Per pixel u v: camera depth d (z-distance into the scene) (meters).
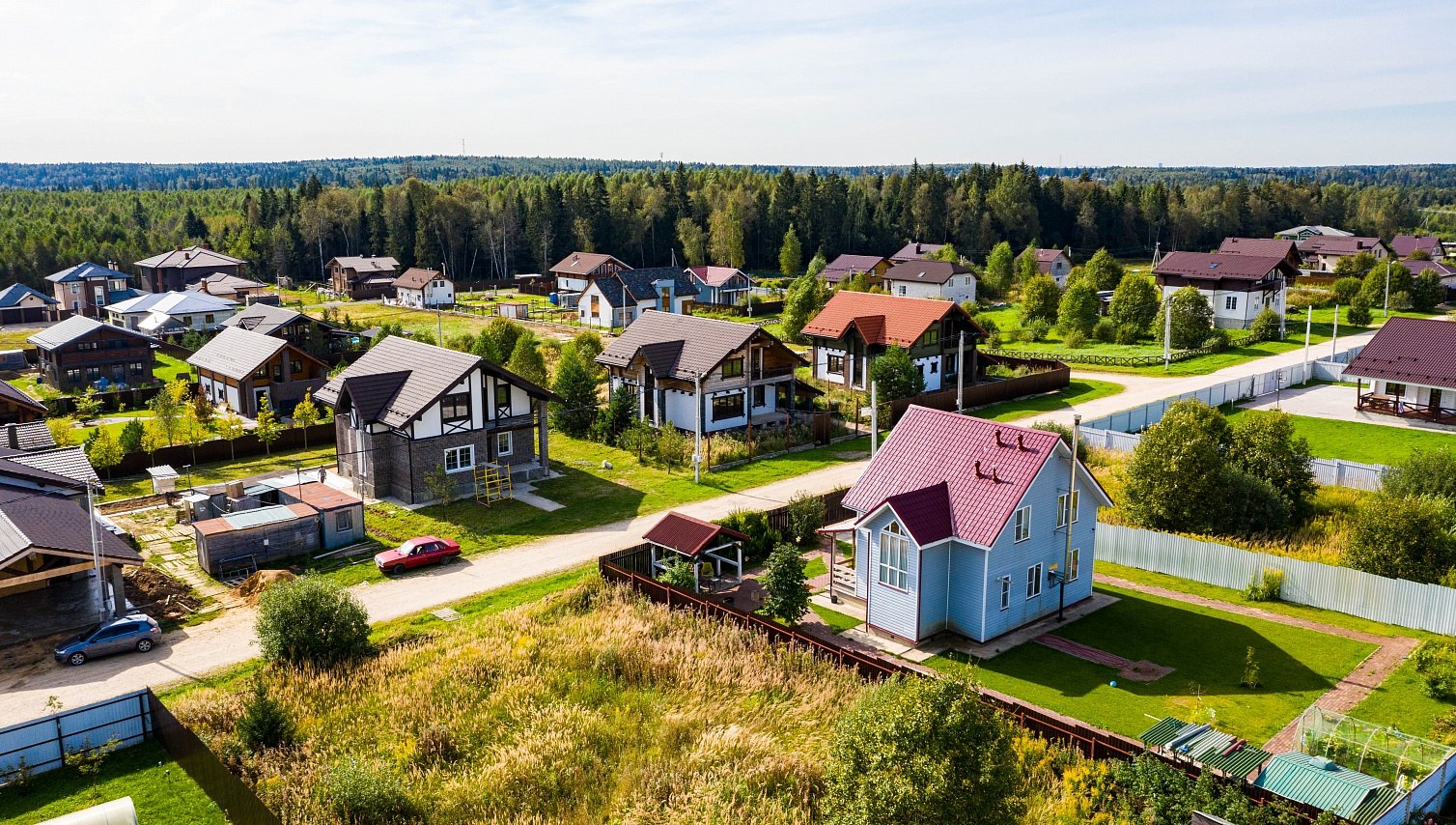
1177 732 24.64
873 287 125.50
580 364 62.09
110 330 77.44
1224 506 40.66
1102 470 50.47
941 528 32.34
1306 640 32.81
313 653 30.02
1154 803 21.36
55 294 126.44
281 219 169.00
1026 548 33.53
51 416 66.19
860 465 53.41
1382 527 35.34
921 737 19.17
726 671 29.16
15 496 35.38
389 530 43.66
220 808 23.33
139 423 55.94
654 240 171.38
